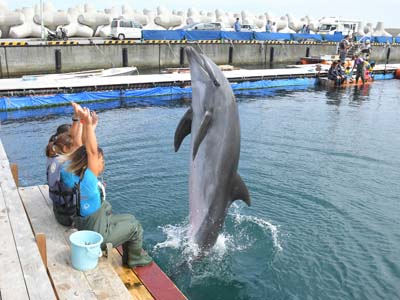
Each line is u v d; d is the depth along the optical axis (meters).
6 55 25.16
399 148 12.20
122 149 11.35
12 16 30.52
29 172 9.62
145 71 29.81
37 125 14.08
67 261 4.35
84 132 4.44
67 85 18.02
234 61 35.75
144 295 4.36
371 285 5.67
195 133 5.32
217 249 6.29
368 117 16.59
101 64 29.23
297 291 5.53
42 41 27.92
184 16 46.47
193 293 5.44
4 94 16.66
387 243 6.73
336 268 6.02
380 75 29.94
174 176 9.37
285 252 6.39
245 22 48.09
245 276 5.79
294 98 21.02
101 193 4.65
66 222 4.95
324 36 40.62
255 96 21.30
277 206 8.02
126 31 33.03
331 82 25.44
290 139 12.91
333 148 12.03
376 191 8.88
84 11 38.00
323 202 8.21
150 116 15.73
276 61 38.34
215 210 5.73
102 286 4.02
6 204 5.18
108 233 4.41
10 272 3.83
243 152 11.42
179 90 20.64
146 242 6.52
